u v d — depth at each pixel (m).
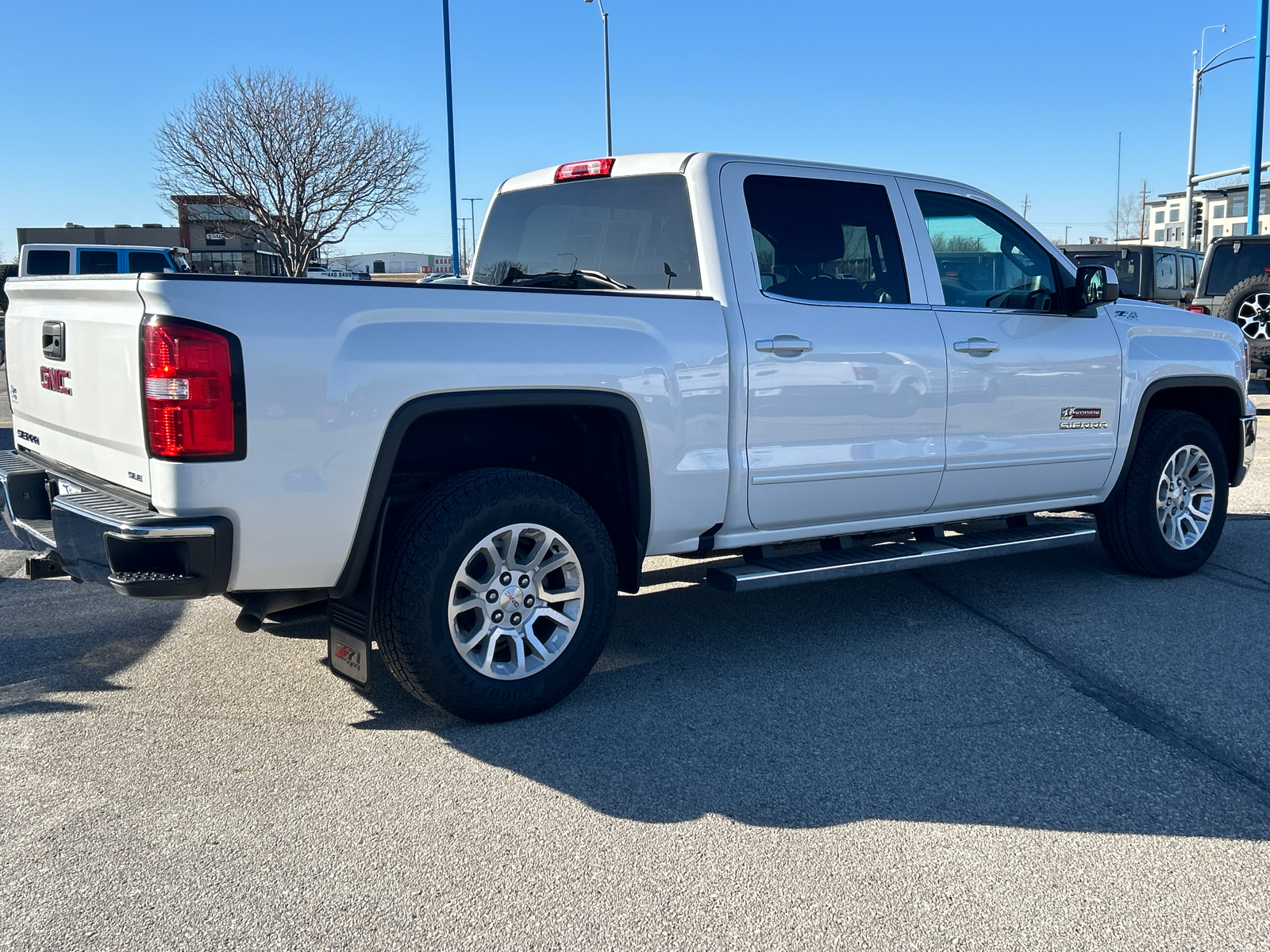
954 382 4.65
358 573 3.38
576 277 4.71
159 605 5.11
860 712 3.76
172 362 2.97
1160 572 5.54
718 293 4.09
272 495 3.13
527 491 3.56
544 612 3.70
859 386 4.36
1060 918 2.51
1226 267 12.47
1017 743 3.50
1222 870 2.72
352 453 3.23
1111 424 5.25
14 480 3.79
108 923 2.48
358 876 2.69
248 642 4.55
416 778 3.24
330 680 4.09
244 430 3.06
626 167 4.45
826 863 2.75
